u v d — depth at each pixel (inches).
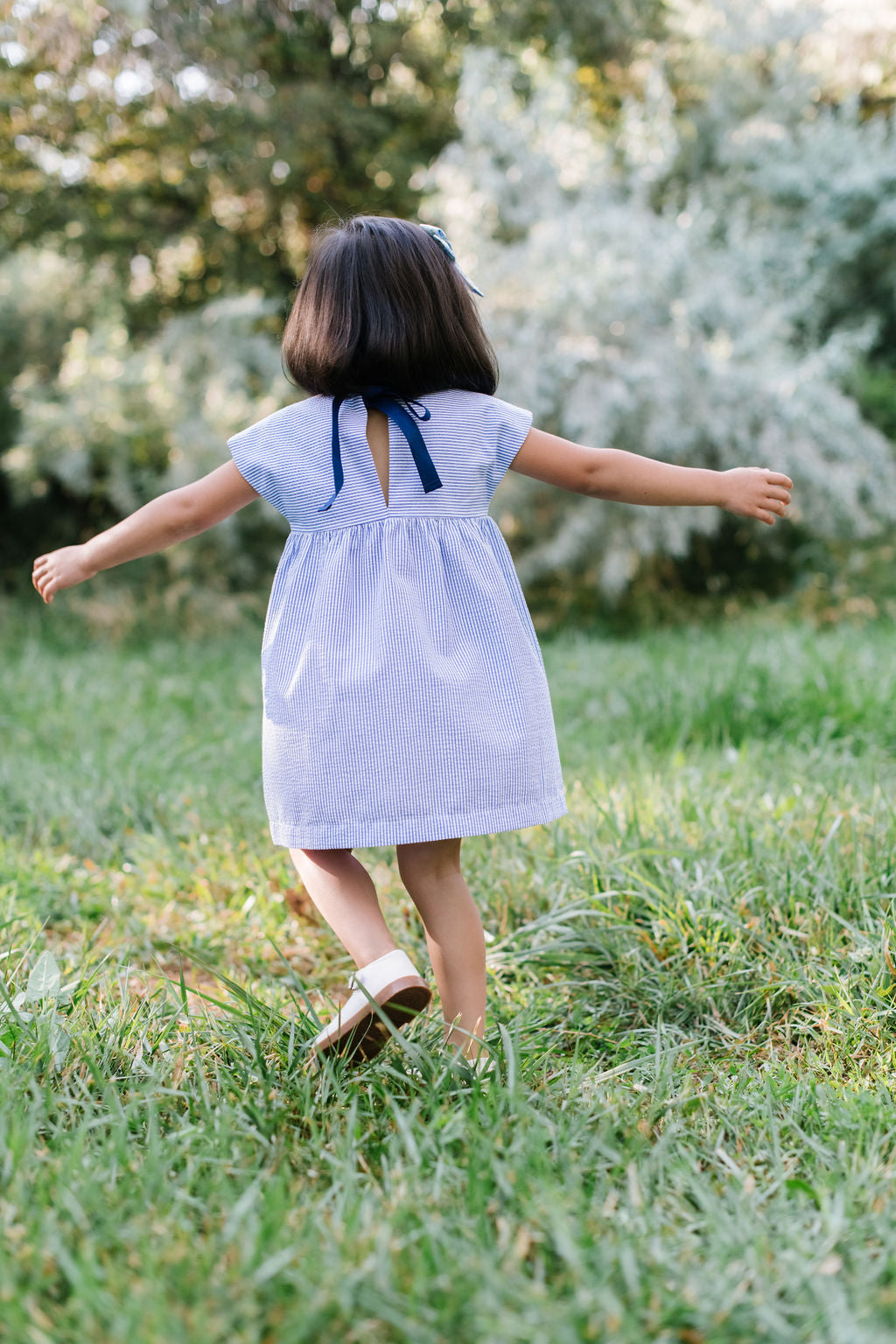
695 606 293.1
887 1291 52.2
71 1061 74.8
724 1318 50.3
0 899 112.3
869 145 346.6
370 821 74.6
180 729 186.5
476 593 78.8
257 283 374.0
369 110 365.1
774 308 285.7
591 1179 63.9
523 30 366.6
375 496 79.1
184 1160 64.5
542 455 83.7
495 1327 48.8
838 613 266.1
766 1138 68.8
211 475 83.8
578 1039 87.5
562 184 297.7
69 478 291.9
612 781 140.0
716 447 270.5
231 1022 82.0
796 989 88.9
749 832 110.0
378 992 73.7
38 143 348.8
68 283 344.8
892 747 152.5
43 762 164.1
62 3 304.0
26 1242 55.2
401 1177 61.6
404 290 81.2
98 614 290.2
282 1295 51.5
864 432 276.5
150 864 127.4
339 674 76.0
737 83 353.4
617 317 265.9
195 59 328.2
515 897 110.6
